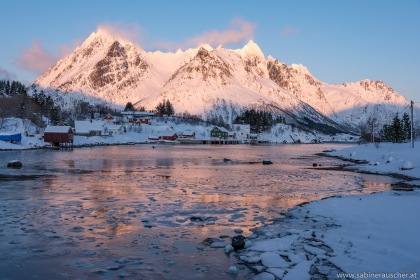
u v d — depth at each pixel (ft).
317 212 86.63
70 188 123.95
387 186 138.41
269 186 135.54
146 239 67.05
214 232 72.13
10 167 195.00
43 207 91.81
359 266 53.01
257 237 68.49
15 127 468.75
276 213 88.63
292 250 60.95
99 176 160.04
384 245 61.11
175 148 497.46
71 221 78.28
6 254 58.34
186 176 165.07
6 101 531.91
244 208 94.27
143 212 88.28
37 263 54.90
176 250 61.57
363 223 74.49
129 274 51.62
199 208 93.91
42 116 597.52
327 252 59.06
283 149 520.42
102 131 653.71
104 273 51.83
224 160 276.62
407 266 51.57
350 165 232.53
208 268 54.19
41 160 246.68
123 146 525.75
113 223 77.46
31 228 72.49
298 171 195.21
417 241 61.46
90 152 355.56
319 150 488.02
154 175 167.12
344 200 97.60
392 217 76.23
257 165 234.79
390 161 220.64
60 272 51.85
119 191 119.03
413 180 156.87
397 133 380.17
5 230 70.90
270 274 51.80
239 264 55.88
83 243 64.13
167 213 87.71
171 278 50.57
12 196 106.93
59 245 62.90
